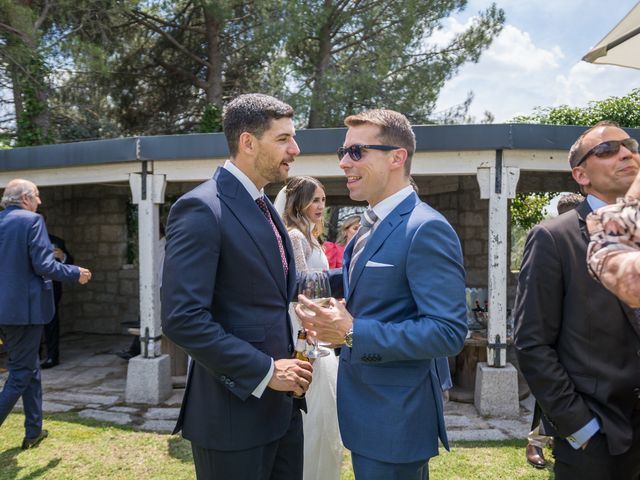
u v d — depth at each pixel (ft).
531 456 11.89
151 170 17.21
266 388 6.45
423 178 25.86
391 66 39.91
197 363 6.53
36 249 12.06
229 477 6.30
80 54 33.55
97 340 28.35
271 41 37.93
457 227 25.38
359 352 5.76
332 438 9.35
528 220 36.47
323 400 9.30
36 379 12.98
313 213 10.71
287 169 6.68
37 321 12.21
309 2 38.68
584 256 6.39
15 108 40.65
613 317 6.20
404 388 6.05
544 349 6.48
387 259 6.06
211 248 5.90
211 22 42.55
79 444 13.21
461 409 16.14
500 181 15.52
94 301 30.35
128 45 44.11
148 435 13.89
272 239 6.51
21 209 12.72
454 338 5.60
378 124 6.28
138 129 48.29
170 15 44.39
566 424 6.29
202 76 47.65
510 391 15.44
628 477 6.43
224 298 6.20
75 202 30.60
